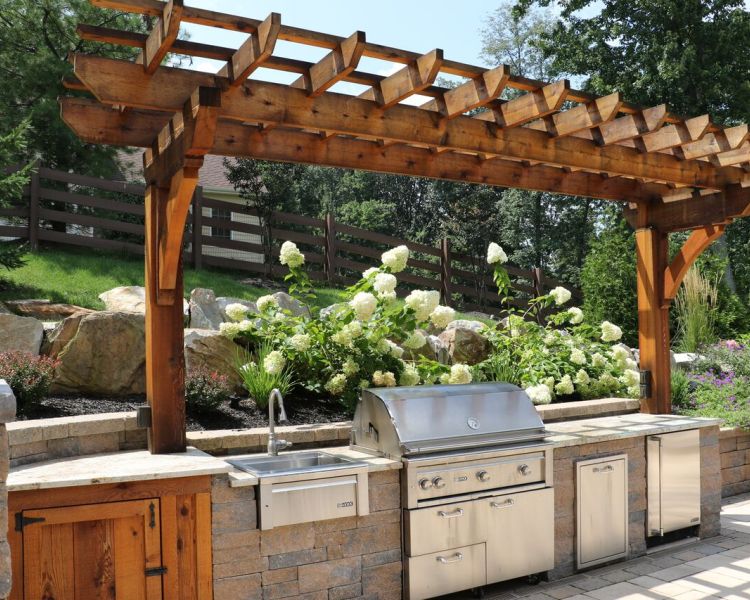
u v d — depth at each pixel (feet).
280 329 18.08
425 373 18.28
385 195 82.48
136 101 10.44
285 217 41.09
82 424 12.52
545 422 18.58
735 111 48.62
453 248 58.34
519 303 46.83
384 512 12.66
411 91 11.12
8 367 14.47
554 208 69.87
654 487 16.30
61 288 28.86
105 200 35.50
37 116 37.32
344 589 12.21
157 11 9.33
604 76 50.78
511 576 13.74
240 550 11.34
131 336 17.15
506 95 72.79
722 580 14.19
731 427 21.02
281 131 13.56
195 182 10.75
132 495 10.62
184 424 12.64
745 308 37.24
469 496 13.28
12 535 9.86
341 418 16.88
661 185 18.94
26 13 39.52
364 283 18.49
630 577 14.57
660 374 18.99
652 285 19.03
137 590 10.64
